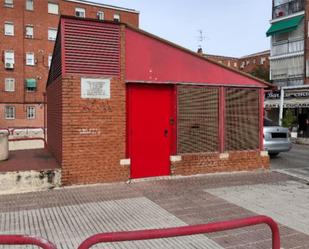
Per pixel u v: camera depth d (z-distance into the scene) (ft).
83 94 26.73
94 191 25.49
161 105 29.76
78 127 26.63
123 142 28.07
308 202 23.34
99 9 153.89
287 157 46.75
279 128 43.83
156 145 29.58
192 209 21.49
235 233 17.57
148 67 28.99
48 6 143.74
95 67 27.12
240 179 30.17
